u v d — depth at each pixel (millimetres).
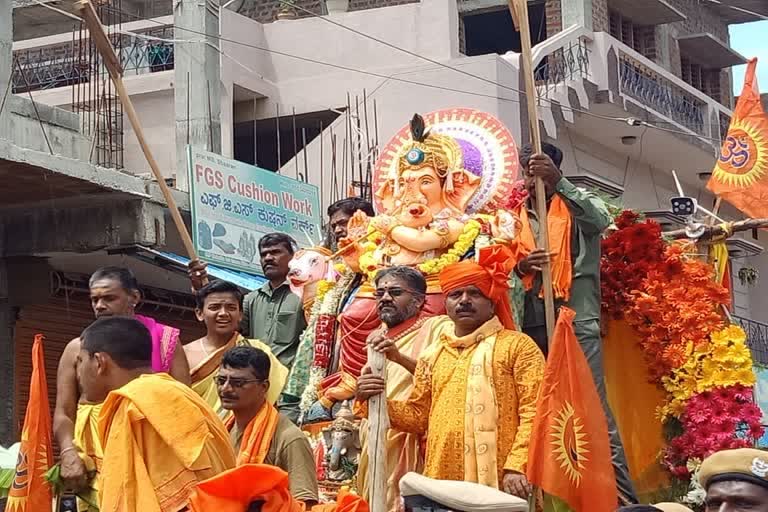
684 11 24094
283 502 4828
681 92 21953
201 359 7047
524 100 18000
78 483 5750
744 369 7301
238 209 14820
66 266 13836
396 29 18438
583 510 5887
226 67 17641
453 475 6125
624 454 7062
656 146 20859
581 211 6918
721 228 8812
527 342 6250
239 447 5820
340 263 8336
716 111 23078
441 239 7516
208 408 5332
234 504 4773
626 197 21312
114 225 12719
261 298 8406
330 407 7551
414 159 7730
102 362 5520
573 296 7125
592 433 5973
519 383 6152
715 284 7609
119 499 5066
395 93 18047
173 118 16391
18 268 13359
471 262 6348
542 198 6562
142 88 16531
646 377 7668
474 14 22109
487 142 8023
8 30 11977
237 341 7129
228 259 14531
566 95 18641
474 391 6133
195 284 7711
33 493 6039
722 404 7242
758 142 11477
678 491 7371
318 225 16281
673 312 7461
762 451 4230
